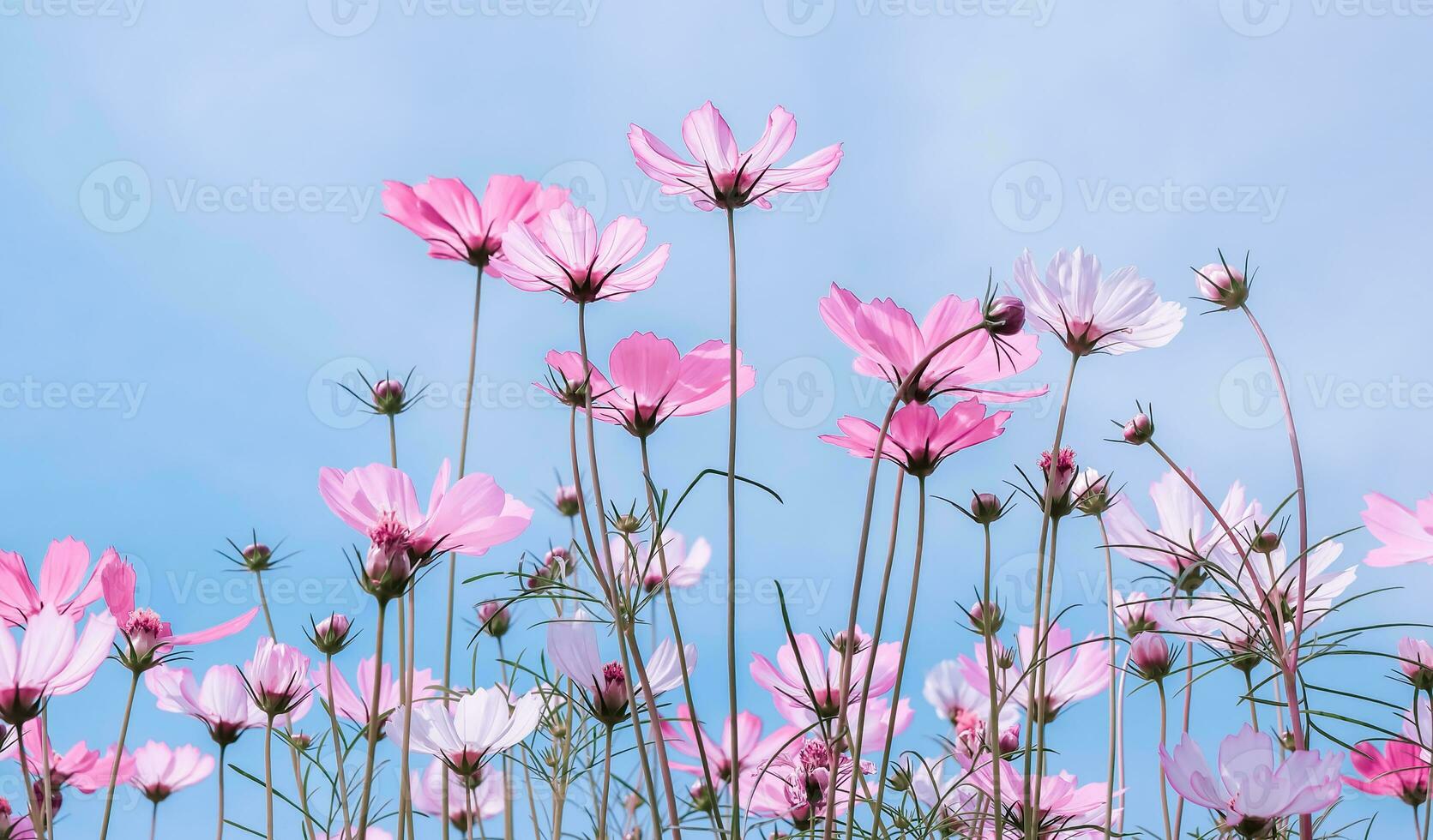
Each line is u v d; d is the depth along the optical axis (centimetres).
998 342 132
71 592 139
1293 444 138
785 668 145
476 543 130
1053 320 137
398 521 129
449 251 151
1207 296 146
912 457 130
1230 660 140
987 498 135
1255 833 132
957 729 160
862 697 127
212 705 146
